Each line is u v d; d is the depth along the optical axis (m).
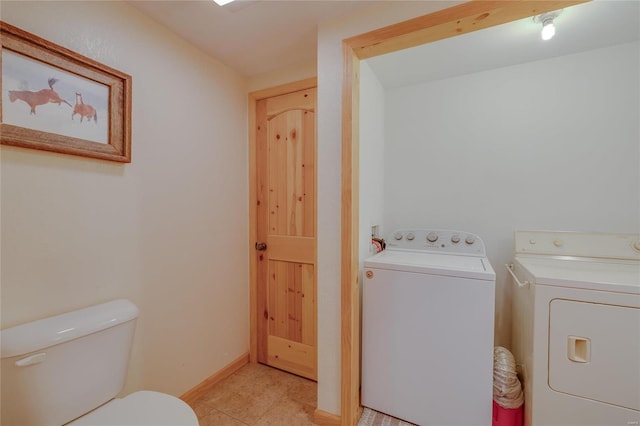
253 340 2.19
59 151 1.10
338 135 1.46
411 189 2.21
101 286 1.27
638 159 1.63
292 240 2.03
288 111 2.02
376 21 1.34
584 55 1.73
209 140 1.84
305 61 1.92
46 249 1.09
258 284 2.19
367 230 1.83
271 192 2.11
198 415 1.62
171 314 1.60
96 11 1.24
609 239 1.61
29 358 0.92
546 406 1.26
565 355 1.22
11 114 0.98
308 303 1.98
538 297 1.27
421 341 1.50
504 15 1.15
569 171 1.77
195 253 1.75
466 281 1.41
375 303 1.61
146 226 1.47
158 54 1.51
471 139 2.02
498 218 1.95
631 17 1.39
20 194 1.03
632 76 1.63
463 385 1.42
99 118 1.24
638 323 1.12
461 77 2.04
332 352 1.51
